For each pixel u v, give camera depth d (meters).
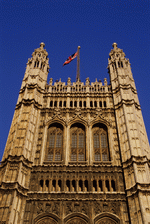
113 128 41.69
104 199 33.25
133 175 34.09
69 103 45.75
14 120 42.38
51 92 47.44
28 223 31.22
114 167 36.50
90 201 33.09
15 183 32.59
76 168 36.50
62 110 44.53
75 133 42.00
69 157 38.81
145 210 30.36
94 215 31.95
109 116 43.41
